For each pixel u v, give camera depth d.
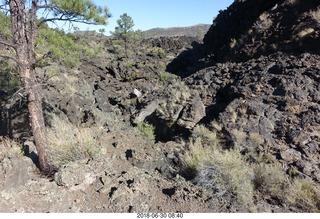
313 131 6.38
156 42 49.00
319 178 5.14
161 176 5.59
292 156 5.76
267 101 7.94
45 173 5.30
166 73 22.38
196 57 25.67
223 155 5.66
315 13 11.77
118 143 7.50
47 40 6.11
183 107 9.89
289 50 11.10
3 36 6.23
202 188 4.84
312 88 7.88
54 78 12.61
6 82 9.87
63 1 5.27
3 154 5.86
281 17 13.73
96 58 21.88
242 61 13.66
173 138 9.08
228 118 7.77
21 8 5.14
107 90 17.41
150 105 11.40
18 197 4.45
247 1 19.52
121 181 5.04
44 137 5.38
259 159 5.76
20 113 9.57
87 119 10.88
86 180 4.95
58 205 4.43
